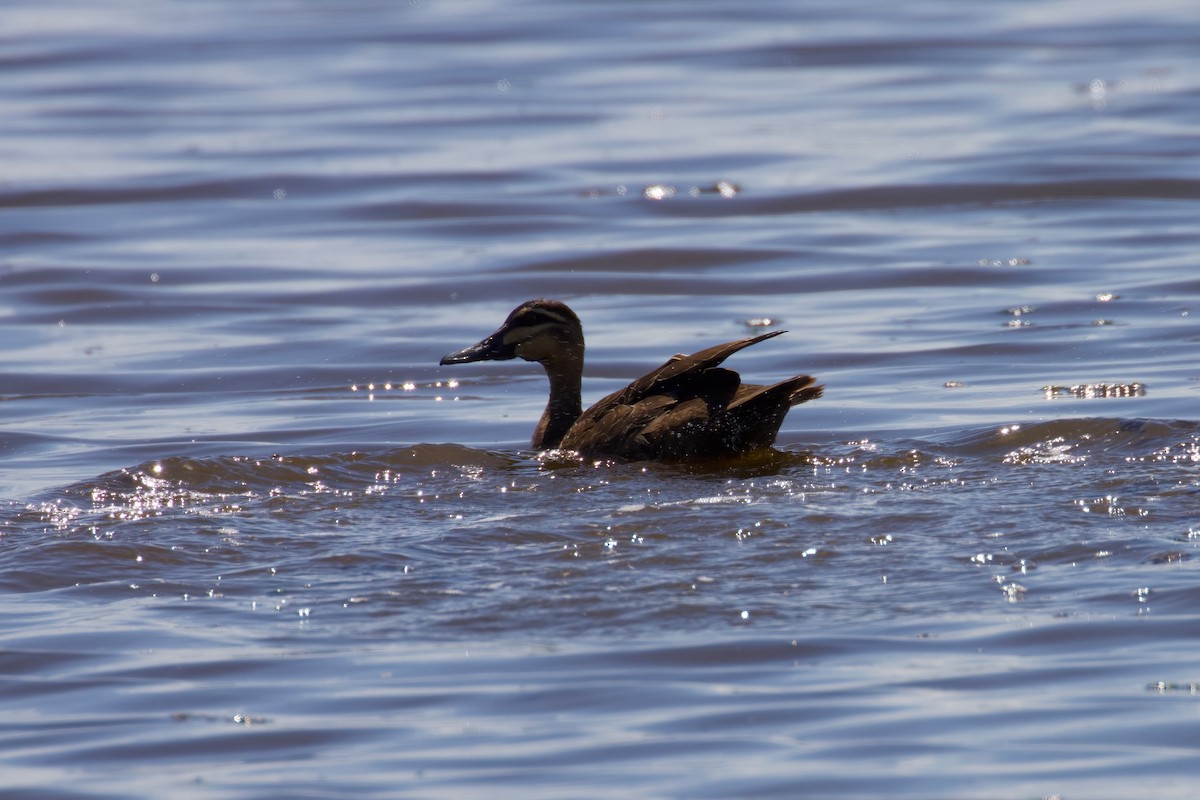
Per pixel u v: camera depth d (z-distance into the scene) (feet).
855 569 34.35
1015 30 145.89
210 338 68.49
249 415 56.49
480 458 46.85
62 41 148.46
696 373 47.44
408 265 80.33
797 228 85.76
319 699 28.91
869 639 30.71
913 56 134.82
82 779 26.09
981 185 92.73
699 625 31.63
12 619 33.09
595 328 69.15
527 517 38.73
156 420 56.03
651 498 40.52
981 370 59.52
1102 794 24.66
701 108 117.08
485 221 88.99
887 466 43.75
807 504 39.17
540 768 26.11
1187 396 53.57
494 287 76.43
